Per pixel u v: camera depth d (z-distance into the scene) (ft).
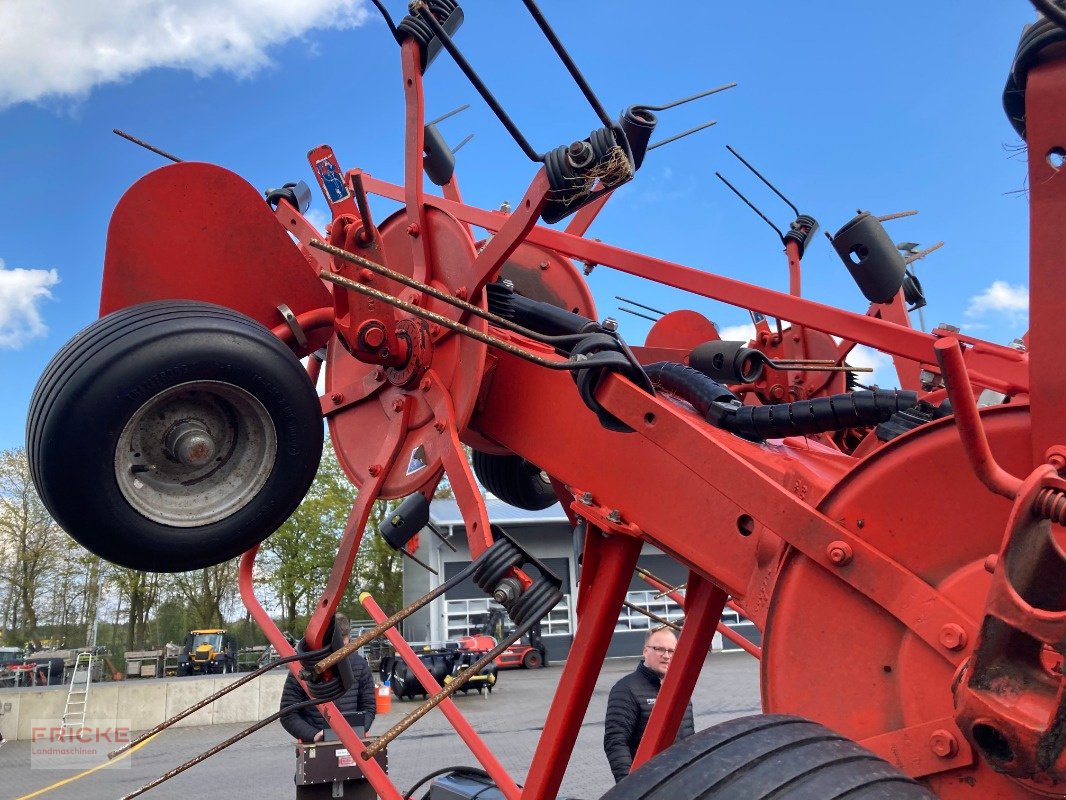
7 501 117.70
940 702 5.25
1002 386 9.00
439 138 11.78
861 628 5.69
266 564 114.21
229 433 9.29
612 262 10.37
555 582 8.58
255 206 10.45
